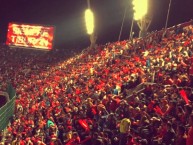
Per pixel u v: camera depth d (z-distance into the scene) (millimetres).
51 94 38719
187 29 39812
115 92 25797
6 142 24188
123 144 14484
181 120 13758
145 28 49656
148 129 14102
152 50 37094
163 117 14492
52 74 58938
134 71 28531
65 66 61969
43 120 24938
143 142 13039
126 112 17438
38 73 71188
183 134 12016
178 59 25688
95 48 61875
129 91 24781
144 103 18078
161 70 24859
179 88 17078
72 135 16594
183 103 15383
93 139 14891
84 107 22391
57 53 83375
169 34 40656
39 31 83000
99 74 37062
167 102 15977
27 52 84000
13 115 33219
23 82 62594
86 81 37188
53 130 20125
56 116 24234
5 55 82312
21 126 26938
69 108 24766
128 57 40062
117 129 16141
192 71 20609
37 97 42000
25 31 83438
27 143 21078
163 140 13039
